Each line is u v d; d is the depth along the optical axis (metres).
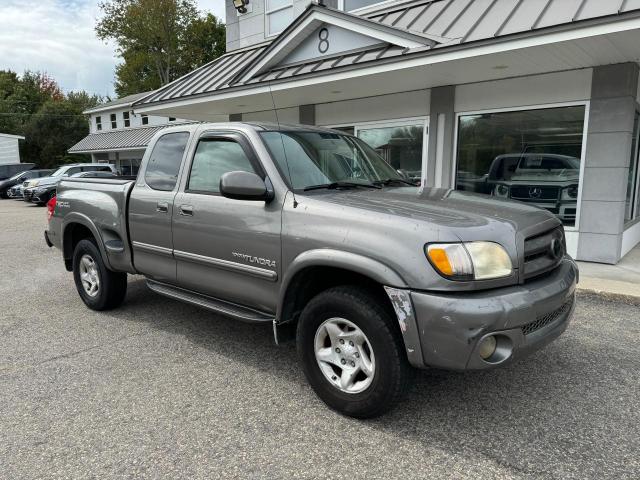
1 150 34.66
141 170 4.48
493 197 3.65
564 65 6.65
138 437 2.82
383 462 2.57
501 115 7.71
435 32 6.89
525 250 2.79
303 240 3.05
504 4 6.78
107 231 4.78
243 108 10.91
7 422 2.99
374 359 2.79
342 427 2.91
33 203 22.41
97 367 3.78
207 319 4.94
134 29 41.31
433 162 8.41
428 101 8.39
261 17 11.91
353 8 9.74
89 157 42.00
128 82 44.41
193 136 4.03
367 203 3.04
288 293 3.22
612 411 3.06
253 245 3.36
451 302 2.51
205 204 3.71
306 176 3.46
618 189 6.70
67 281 6.80
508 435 2.81
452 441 2.75
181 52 42.94
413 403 3.18
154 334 4.50
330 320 3.02
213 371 3.69
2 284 6.65
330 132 4.17
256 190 3.17
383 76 7.37
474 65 6.65
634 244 8.57
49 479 2.45
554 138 7.25
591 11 5.43
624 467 2.51
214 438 2.80
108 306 5.16
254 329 4.63
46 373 3.68
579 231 7.07
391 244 2.69
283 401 3.23
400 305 2.61
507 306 2.54
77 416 3.05
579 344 4.14
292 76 8.16
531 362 3.79
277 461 2.59
